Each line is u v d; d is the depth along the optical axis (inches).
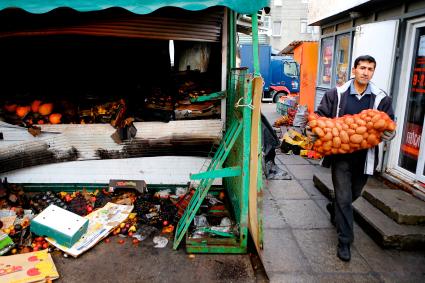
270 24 1175.0
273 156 221.1
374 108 115.3
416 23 182.2
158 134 169.5
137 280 111.2
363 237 140.6
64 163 171.2
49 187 173.6
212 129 169.8
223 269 117.1
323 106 121.6
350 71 275.0
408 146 187.6
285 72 708.0
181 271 116.0
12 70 194.5
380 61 204.2
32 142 166.4
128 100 183.5
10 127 164.1
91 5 111.7
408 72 186.9
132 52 200.4
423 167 171.3
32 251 125.4
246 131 114.9
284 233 142.8
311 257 125.3
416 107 181.9
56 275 111.1
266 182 206.4
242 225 123.0
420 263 122.8
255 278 112.7
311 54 417.7
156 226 144.5
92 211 155.1
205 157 172.6
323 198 181.5
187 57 193.8
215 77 187.0
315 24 353.7
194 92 179.6
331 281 112.1
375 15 233.6
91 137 169.0
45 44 189.0
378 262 122.9
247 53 637.9
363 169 118.0
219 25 155.3
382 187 182.1
